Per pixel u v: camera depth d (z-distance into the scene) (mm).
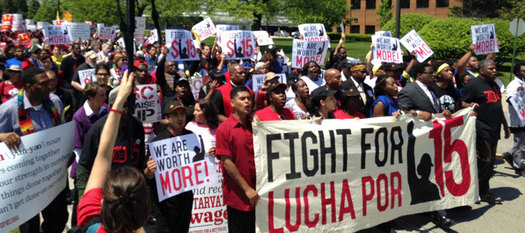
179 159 4301
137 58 10609
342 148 4445
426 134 5008
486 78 6262
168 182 4227
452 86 6273
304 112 5387
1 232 3303
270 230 4105
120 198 1810
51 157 3719
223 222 4801
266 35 13188
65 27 13531
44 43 13516
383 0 48500
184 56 7762
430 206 5098
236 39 8969
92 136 3984
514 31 16734
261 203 4051
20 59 8703
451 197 5223
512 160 7727
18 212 3400
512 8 30859
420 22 27750
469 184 5336
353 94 5031
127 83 2441
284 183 4141
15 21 24984
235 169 3938
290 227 4203
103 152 2359
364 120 4582
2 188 3262
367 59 8953
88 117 4504
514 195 6637
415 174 4949
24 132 4145
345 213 4484
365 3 60031
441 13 52219
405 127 4863
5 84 6062
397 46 8773
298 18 38906
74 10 35438
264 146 4043
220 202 4770
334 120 4406
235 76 6121
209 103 4738
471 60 8367
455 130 5203
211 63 10336
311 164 4273
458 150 5246
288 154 4156
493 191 6824
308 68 7301
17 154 3361
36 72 4070
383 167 4723
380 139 4695
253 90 7332
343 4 40094
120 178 1862
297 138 4199
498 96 6281
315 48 8953
